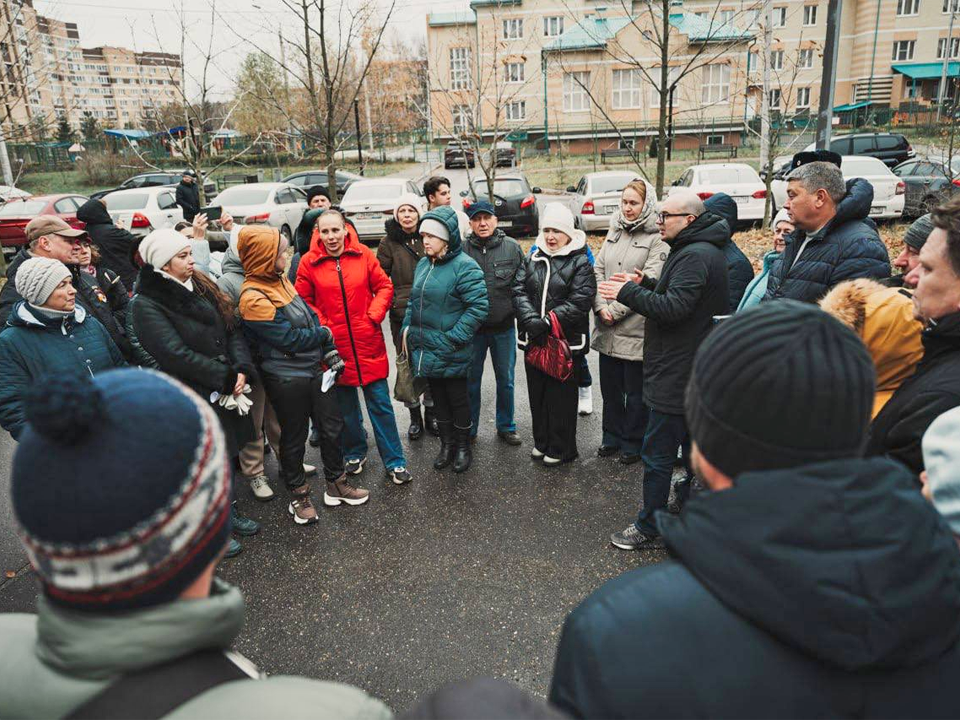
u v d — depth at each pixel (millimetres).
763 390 764
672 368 2871
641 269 3926
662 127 6562
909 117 34406
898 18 40344
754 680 718
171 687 689
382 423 3848
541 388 3973
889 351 1629
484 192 12648
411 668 2469
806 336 771
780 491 741
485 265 4215
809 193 2867
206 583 764
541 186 24266
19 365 2857
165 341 2914
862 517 720
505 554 3172
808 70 36094
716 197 3809
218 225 5133
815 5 36406
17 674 727
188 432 705
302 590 2967
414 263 4551
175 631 682
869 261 2818
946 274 1483
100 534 640
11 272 3660
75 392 630
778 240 4145
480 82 11664
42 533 647
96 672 671
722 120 34844
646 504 3094
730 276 3822
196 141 10305
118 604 669
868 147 18875
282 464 3455
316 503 3742
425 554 3201
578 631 800
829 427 759
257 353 3309
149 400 701
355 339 3676
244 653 2582
